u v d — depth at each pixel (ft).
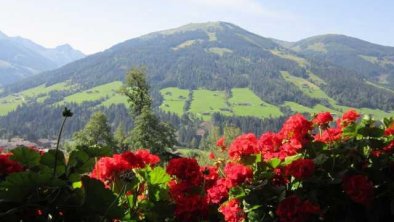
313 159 14.64
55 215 8.07
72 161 9.54
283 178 14.26
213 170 14.67
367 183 13.93
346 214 14.34
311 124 15.99
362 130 15.74
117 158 11.04
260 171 14.35
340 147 15.62
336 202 14.26
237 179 13.67
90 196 8.13
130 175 11.53
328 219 14.30
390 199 14.58
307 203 13.03
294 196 13.12
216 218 11.66
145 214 10.43
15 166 9.10
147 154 12.57
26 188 7.73
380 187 14.75
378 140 15.51
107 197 8.20
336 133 17.39
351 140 15.96
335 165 14.60
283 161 14.85
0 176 9.02
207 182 14.19
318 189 14.10
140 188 10.96
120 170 10.93
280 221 13.29
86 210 8.16
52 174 8.80
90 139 192.44
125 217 9.25
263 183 13.79
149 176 10.71
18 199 7.75
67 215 8.14
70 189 8.18
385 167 15.01
